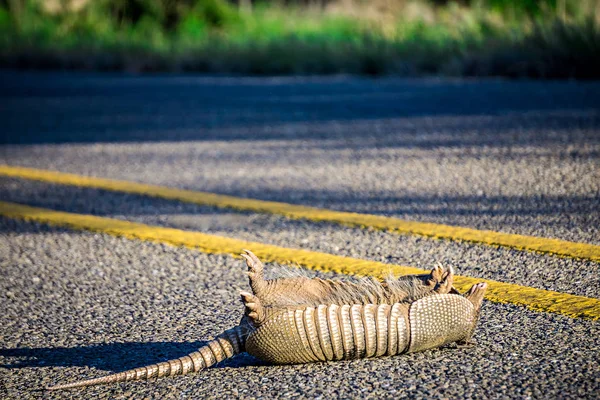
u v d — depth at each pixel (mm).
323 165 12117
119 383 5230
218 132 15773
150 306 6781
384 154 12664
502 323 5840
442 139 13562
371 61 27031
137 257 8219
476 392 4750
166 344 5918
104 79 29406
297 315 5016
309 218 9250
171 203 10344
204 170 12273
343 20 39531
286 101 20062
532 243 7754
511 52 23297
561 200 9273
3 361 5750
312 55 28891
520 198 9484
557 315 5930
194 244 8508
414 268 7293
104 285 7426
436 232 8344
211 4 42062
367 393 4824
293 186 10883
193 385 5121
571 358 5156
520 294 6410
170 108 19891
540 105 16609
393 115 16672
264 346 5059
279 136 14914
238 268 7691
